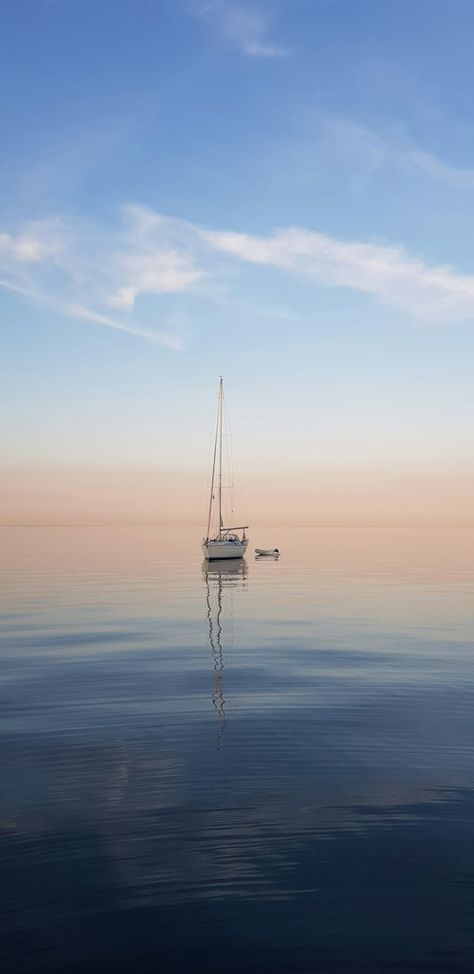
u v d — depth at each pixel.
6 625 30.20
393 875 8.20
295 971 6.45
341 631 29.17
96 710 16.08
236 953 6.71
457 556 101.12
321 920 7.24
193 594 44.75
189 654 23.64
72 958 6.64
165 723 14.96
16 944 6.84
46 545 138.75
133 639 26.70
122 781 11.37
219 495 78.75
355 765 12.21
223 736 13.99
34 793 10.81
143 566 74.75
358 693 17.88
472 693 17.88
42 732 14.26
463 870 8.32
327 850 8.84
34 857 8.63
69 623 30.95
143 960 6.61
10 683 18.97
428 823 9.70
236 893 7.79
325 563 83.31
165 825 9.59
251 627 30.19
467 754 12.84
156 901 7.60
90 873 8.22
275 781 11.39
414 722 15.06
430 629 29.73
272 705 16.61
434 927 7.12
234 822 9.71
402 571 68.38
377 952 6.71
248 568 72.81
